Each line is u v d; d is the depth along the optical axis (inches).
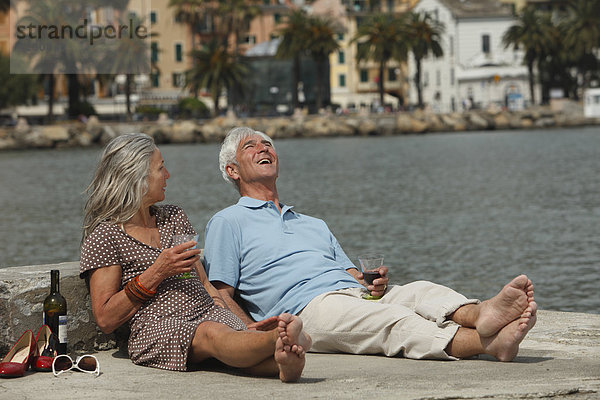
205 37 4047.7
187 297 210.4
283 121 3501.5
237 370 201.9
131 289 204.7
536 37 3668.8
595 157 2222.0
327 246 244.1
